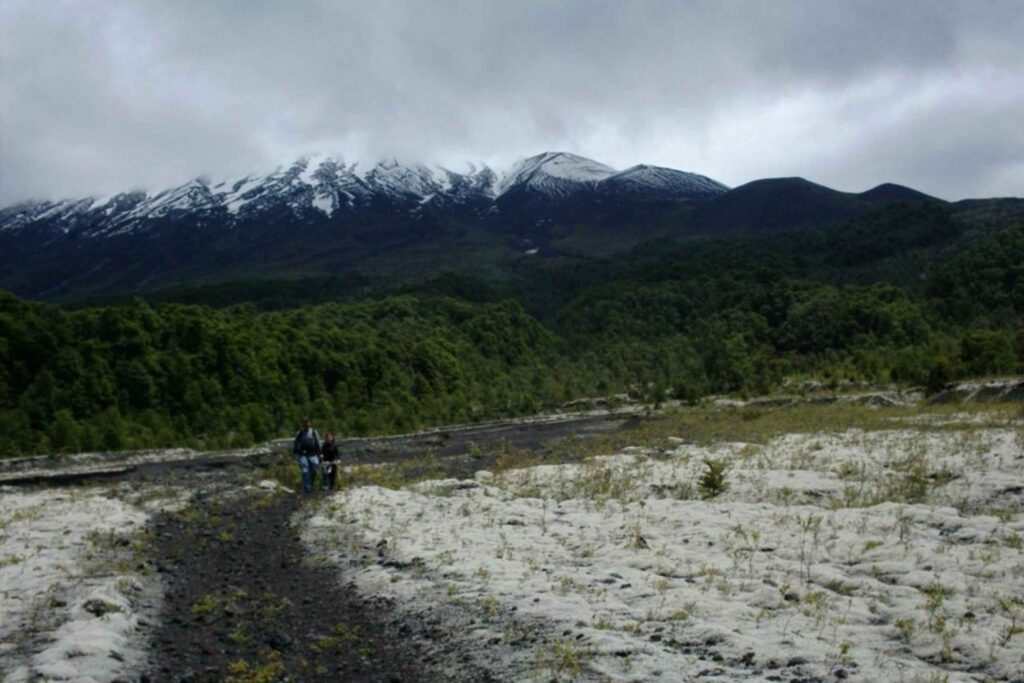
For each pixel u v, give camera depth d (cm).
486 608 1016
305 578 1311
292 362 6775
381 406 6875
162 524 1864
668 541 1345
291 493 2394
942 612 903
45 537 1584
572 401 9094
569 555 1292
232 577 1332
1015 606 912
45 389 4950
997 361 5416
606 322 12556
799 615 924
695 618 927
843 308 10094
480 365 9812
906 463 1969
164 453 4516
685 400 8075
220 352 6066
